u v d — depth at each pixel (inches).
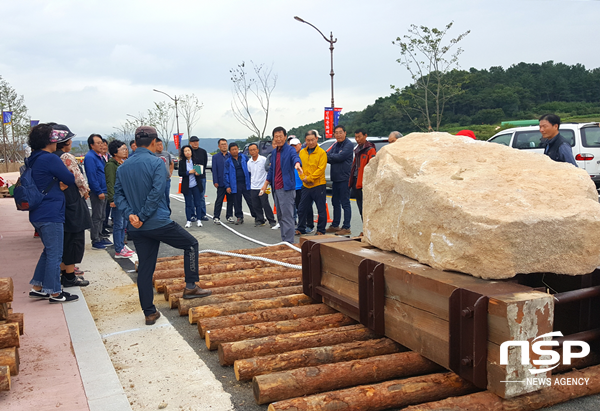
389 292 122.0
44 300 179.9
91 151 282.7
